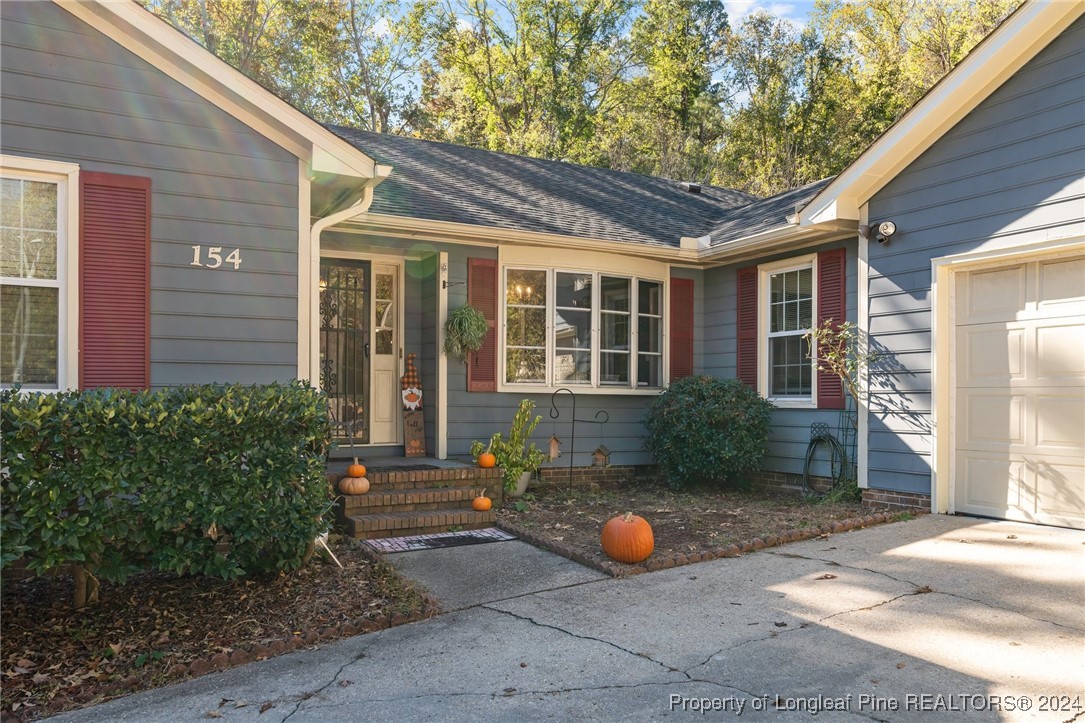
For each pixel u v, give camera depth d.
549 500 8.66
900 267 7.93
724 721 3.30
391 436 9.54
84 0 5.48
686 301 10.80
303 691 3.74
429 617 4.82
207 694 3.75
